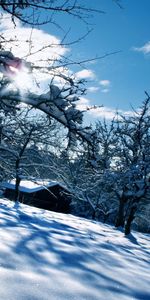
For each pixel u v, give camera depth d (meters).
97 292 3.80
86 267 4.86
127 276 4.95
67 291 3.57
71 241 6.82
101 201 26.48
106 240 8.95
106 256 6.20
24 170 11.20
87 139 4.09
